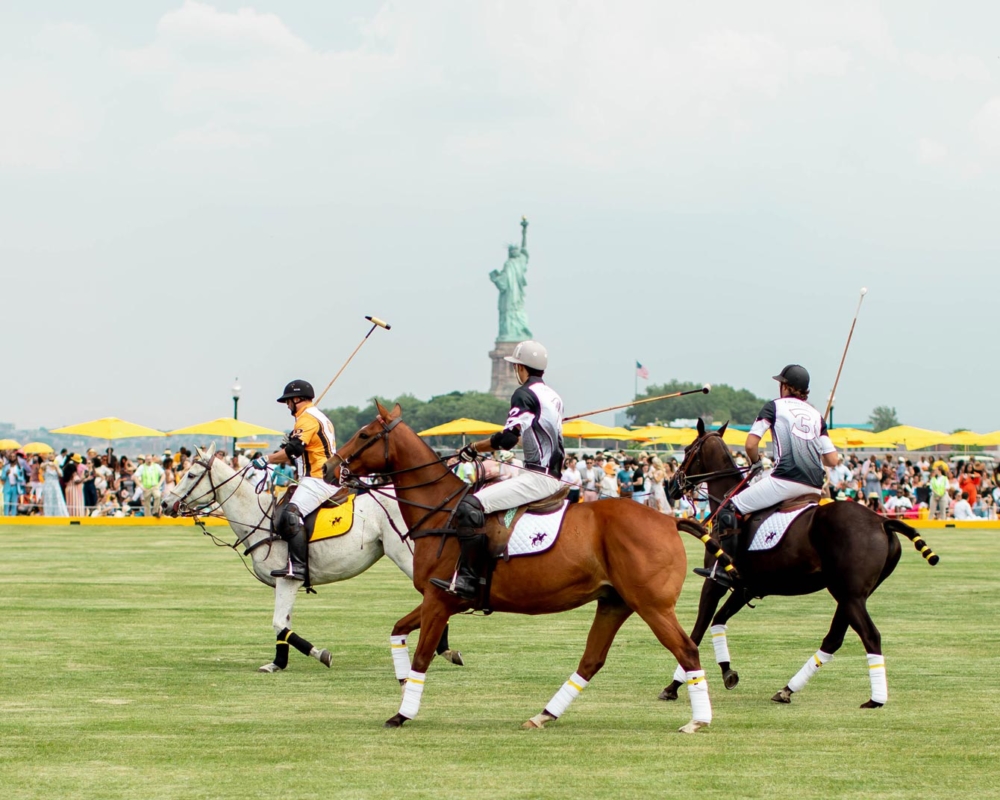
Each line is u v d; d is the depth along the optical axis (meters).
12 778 9.60
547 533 11.52
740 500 13.55
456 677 14.69
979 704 12.92
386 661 15.88
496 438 11.62
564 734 11.40
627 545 11.30
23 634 18.02
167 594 23.14
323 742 10.98
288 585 15.34
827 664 15.63
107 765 10.04
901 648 16.97
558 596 11.53
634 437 55.84
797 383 13.48
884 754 10.49
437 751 10.60
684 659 11.38
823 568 12.84
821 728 11.65
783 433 13.28
